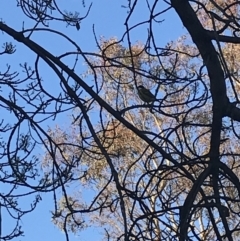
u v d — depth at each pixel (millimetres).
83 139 4156
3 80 4422
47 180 4852
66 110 4211
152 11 4023
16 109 3885
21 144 4555
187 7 3887
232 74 3920
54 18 4547
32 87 4359
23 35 3668
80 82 3623
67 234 3480
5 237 5160
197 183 3539
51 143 3965
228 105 3805
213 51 3889
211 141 3773
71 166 4160
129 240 3494
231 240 3504
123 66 4164
